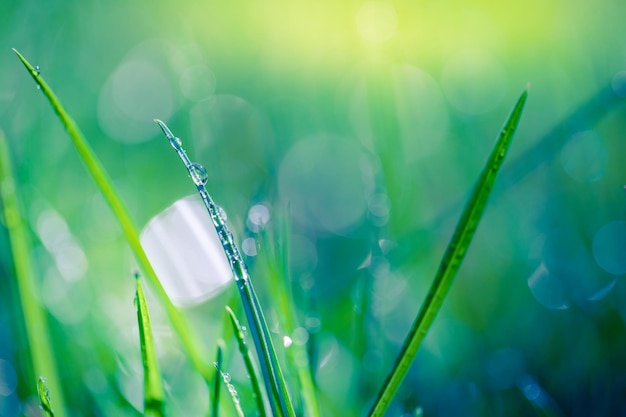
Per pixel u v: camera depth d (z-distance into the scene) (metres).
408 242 0.49
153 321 0.46
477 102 0.92
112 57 0.90
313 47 1.05
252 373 0.34
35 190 0.51
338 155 0.82
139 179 0.70
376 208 0.50
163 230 0.48
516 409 0.44
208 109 0.75
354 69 1.01
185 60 0.81
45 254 0.48
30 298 0.39
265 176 0.68
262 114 0.87
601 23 0.73
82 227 0.58
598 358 0.46
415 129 0.77
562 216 0.56
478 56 0.99
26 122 0.63
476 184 0.34
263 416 0.34
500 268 0.54
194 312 0.47
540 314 0.49
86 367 0.43
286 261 0.39
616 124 0.59
